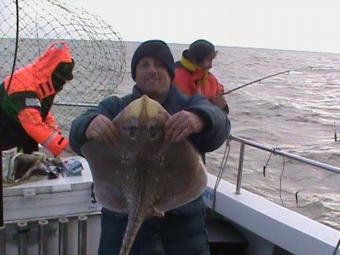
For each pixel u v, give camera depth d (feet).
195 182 5.90
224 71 199.31
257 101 98.07
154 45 6.45
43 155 11.56
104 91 11.98
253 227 11.28
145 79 6.45
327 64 424.87
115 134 5.79
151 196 5.66
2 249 9.93
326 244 9.64
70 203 10.52
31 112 10.46
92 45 11.36
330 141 55.98
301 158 10.17
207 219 13.11
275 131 61.98
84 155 6.07
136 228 5.38
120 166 5.84
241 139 11.93
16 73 10.48
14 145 11.11
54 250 10.57
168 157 5.75
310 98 123.13
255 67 257.55
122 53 11.89
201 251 6.57
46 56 10.78
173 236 6.40
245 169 37.40
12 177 10.41
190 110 5.97
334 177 38.14
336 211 30.60
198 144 6.15
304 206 31.32
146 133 5.71
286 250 10.53
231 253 12.03
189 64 14.33
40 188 10.19
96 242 10.87
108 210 6.57
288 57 496.23
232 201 11.91
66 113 12.32
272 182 35.65
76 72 11.63
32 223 10.26
